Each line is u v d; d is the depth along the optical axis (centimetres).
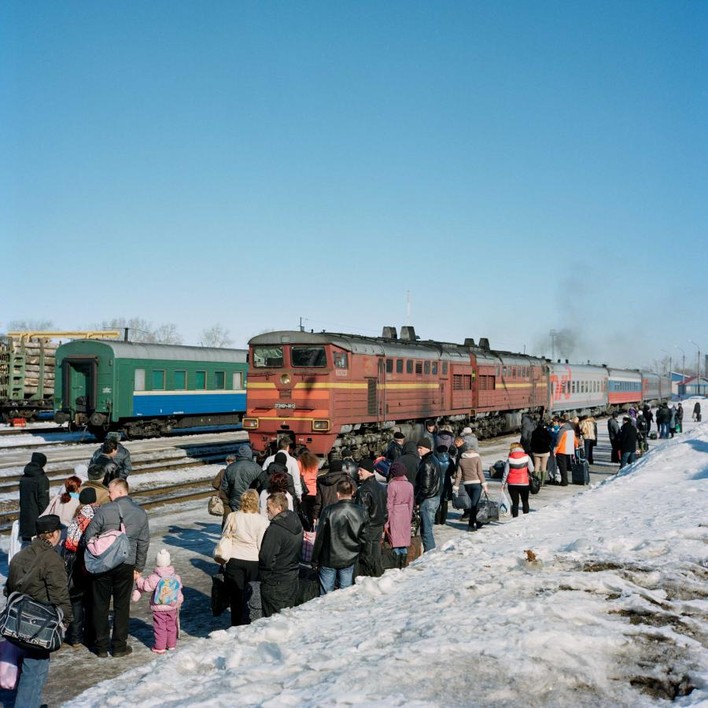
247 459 1161
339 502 888
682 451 1991
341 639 629
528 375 4094
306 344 2319
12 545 1138
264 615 821
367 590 818
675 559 844
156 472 2297
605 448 3438
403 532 1092
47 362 3741
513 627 600
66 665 805
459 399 3170
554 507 1412
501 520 1608
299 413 2325
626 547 933
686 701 472
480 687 499
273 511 834
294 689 520
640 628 599
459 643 567
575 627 604
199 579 1158
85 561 808
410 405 2764
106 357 3123
